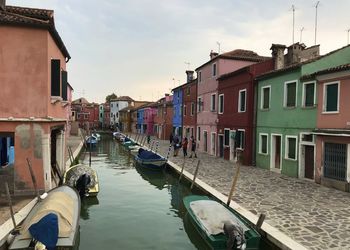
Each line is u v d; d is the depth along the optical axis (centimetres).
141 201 1427
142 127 6400
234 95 2272
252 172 1817
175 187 1753
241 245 747
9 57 1219
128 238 985
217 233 825
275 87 1839
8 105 1221
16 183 1212
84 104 9800
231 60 2558
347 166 1328
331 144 1420
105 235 1006
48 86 1260
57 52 1502
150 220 1160
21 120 1210
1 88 1216
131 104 8669
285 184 1473
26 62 1228
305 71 1591
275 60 2034
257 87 2036
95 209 1290
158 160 2136
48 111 1264
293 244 754
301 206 1093
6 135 1233
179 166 2022
